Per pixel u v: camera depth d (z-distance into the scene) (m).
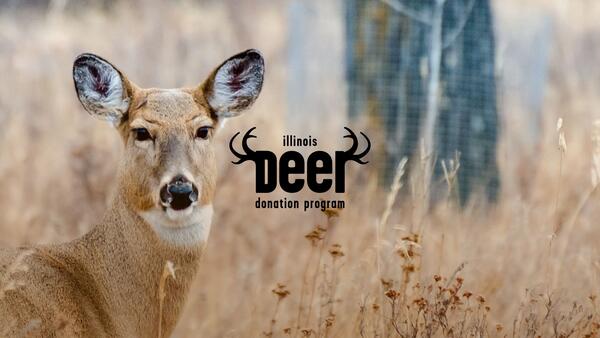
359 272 11.05
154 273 9.03
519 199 12.56
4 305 8.55
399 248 9.75
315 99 18.77
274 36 27.17
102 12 27.77
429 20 15.62
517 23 20.94
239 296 11.80
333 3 24.20
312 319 10.93
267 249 12.87
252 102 9.46
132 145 8.99
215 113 9.35
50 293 8.80
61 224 13.14
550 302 9.76
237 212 13.52
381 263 11.05
